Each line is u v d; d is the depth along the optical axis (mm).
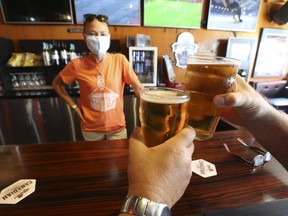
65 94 1729
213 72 465
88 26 1495
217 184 696
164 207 363
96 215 565
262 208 594
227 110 667
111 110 1621
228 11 2693
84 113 1639
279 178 737
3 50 2072
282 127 624
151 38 2646
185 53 2789
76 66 1570
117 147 949
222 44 2914
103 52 1546
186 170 406
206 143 987
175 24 2605
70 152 899
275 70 3238
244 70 3004
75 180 710
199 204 603
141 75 2443
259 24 2945
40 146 950
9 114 2051
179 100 444
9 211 579
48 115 2141
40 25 2320
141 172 393
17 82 2191
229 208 591
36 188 669
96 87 1563
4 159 838
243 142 996
